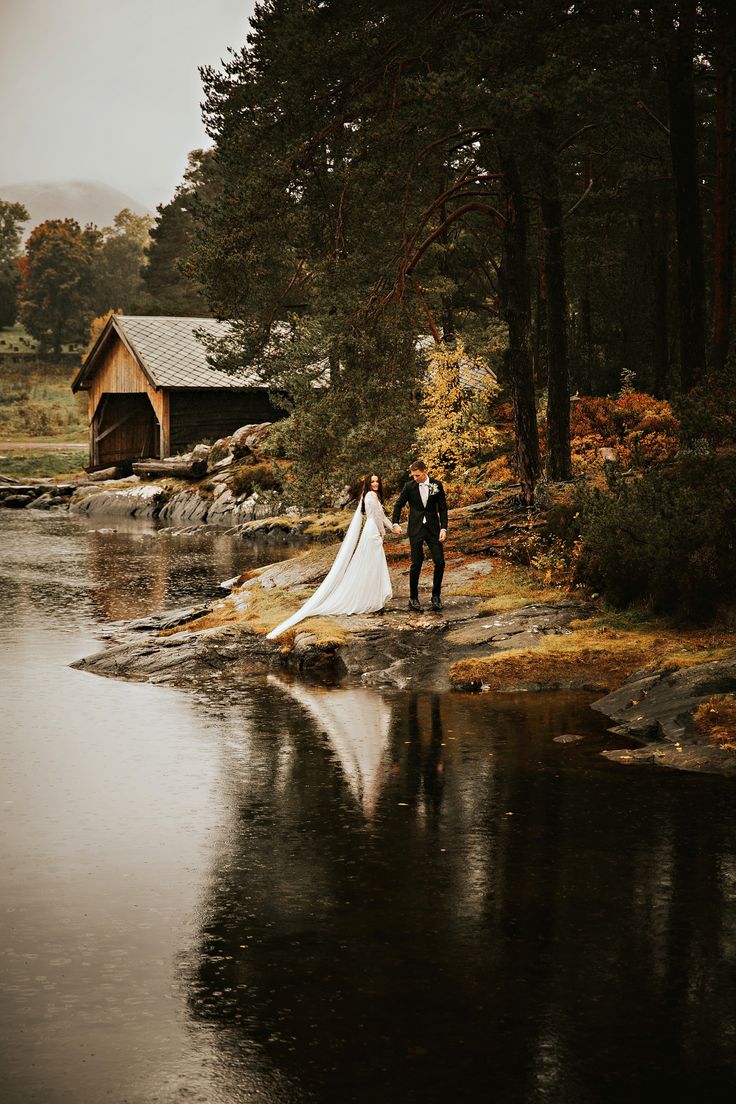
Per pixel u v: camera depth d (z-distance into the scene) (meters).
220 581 20.61
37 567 22.78
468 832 7.01
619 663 11.43
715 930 5.48
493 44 15.70
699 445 14.16
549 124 18.02
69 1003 4.77
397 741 9.37
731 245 24.56
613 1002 4.74
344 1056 4.32
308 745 9.30
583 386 34.31
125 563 23.53
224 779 8.32
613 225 34.78
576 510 15.72
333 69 18.62
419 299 20.86
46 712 10.66
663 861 6.45
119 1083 4.12
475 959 5.18
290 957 5.22
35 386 100.25
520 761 8.68
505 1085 4.11
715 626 12.10
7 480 43.91
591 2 16.25
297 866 6.45
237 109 20.81
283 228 19.91
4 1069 4.23
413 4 17.67
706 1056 4.30
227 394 42.06
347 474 19.52
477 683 11.41
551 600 13.74
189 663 12.69
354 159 19.11
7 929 5.56
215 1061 4.29
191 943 5.39
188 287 76.00
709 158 33.69
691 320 19.58
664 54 17.31
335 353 19.88
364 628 13.15
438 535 13.76
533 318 40.47
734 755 8.41
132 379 42.47
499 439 26.53
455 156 22.66
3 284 158.75
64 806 7.66
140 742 9.48
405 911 5.77
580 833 6.96
